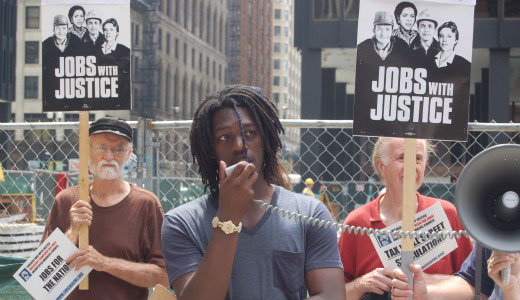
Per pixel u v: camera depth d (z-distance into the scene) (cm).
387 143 366
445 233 275
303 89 2639
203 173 266
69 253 384
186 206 268
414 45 285
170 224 263
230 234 228
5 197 730
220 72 8400
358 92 285
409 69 285
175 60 6750
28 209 740
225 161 257
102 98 372
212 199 267
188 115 7150
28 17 5878
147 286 401
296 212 263
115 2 372
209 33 7906
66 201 417
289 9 13038
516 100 2823
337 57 2817
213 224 229
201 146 262
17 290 475
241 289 252
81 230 383
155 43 6069
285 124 455
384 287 321
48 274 385
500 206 260
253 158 257
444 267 357
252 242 255
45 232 419
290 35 13162
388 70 285
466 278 338
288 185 298
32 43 5888
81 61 373
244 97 259
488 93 2766
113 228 405
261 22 10388
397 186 364
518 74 2808
